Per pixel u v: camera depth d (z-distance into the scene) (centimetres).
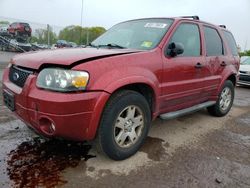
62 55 297
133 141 334
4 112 466
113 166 312
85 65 278
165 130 444
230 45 554
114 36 427
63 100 262
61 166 304
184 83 396
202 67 435
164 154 353
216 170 320
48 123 279
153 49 354
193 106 450
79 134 283
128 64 311
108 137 299
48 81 275
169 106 389
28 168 295
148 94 350
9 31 1967
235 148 391
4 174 279
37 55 318
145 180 288
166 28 388
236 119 548
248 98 824
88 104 274
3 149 333
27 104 282
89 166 308
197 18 463
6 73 350
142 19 439
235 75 559
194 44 432
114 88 288
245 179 305
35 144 353
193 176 303
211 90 481
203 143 402
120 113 307
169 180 292
